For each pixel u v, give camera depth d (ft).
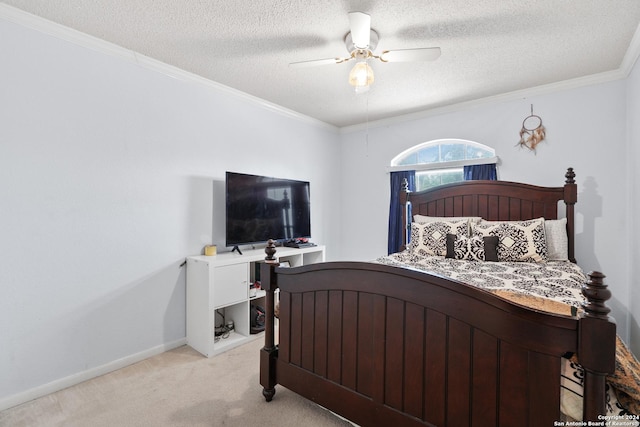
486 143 11.07
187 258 8.98
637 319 7.98
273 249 6.33
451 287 3.96
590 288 3.19
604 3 5.94
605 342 3.00
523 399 3.48
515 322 3.51
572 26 6.68
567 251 8.94
